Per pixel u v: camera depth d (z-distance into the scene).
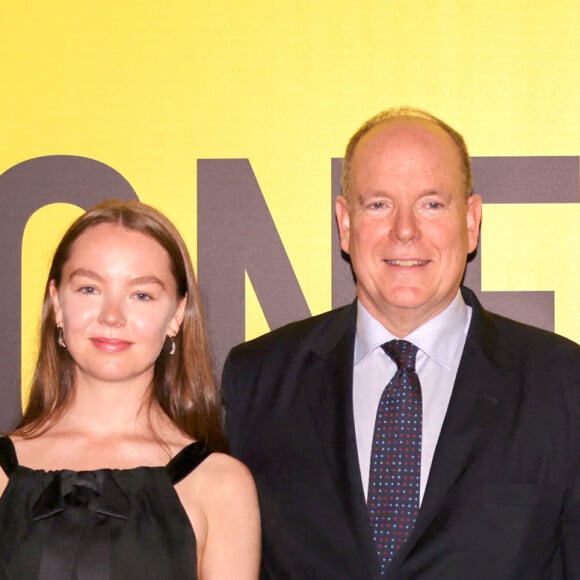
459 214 2.43
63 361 2.30
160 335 2.22
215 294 3.03
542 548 2.27
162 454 2.23
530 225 2.97
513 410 2.34
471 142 2.98
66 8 3.04
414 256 2.38
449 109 2.98
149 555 2.07
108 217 2.24
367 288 2.45
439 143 2.44
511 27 2.97
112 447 2.22
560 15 2.96
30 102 3.04
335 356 2.50
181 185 3.03
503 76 2.97
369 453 2.39
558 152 2.97
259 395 2.52
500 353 2.43
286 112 3.01
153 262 2.22
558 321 2.97
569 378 2.36
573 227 2.96
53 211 3.05
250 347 2.62
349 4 2.99
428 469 2.34
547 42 2.97
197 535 2.14
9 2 3.04
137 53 3.03
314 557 2.31
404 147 2.41
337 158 3.01
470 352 2.43
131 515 2.10
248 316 3.03
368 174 2.42
